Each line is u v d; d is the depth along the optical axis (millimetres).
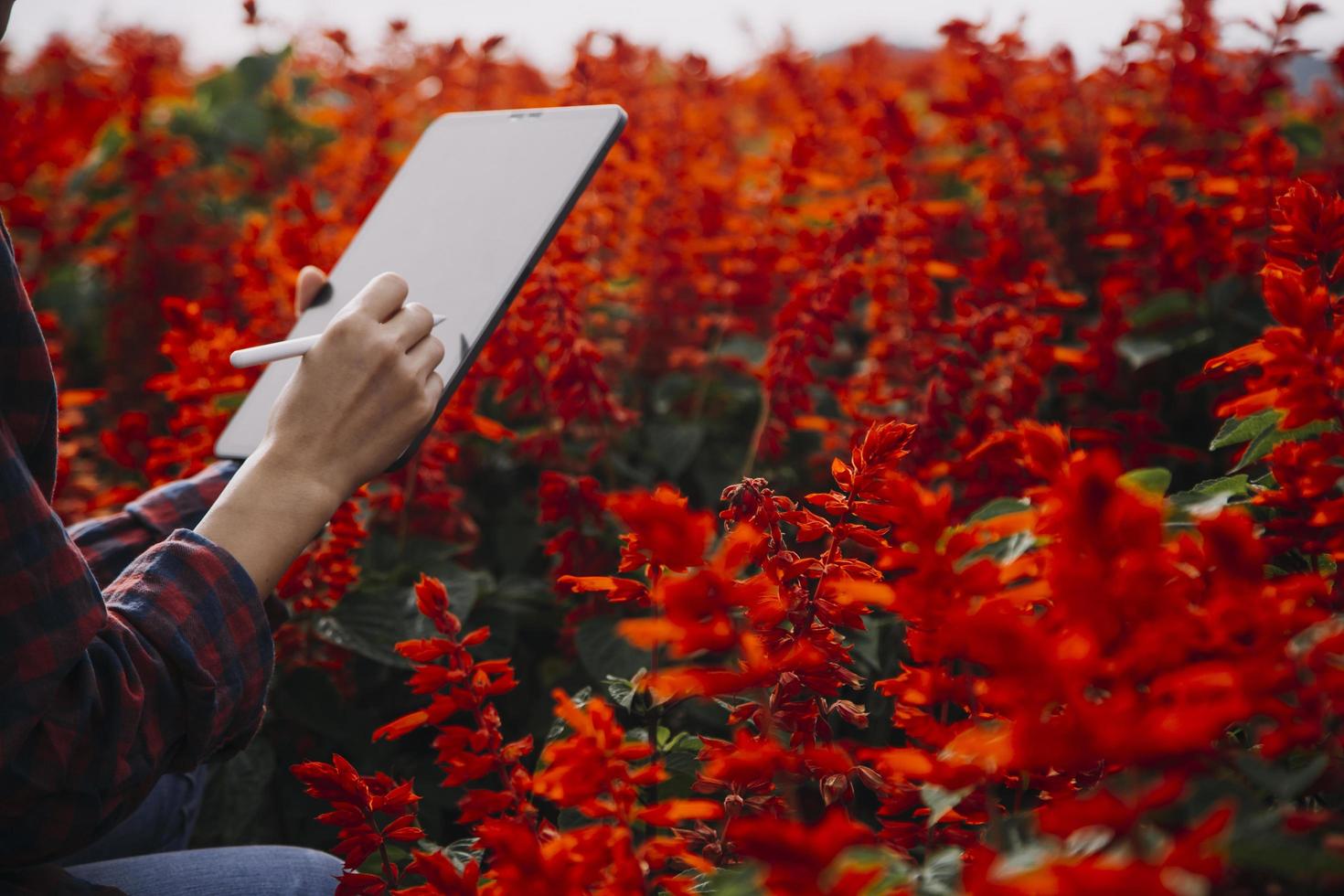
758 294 2504
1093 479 732
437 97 4027
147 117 4176
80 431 3334
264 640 1118
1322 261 1208
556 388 2012
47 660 959
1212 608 770
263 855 1378
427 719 1062
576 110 1648
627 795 904
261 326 2264
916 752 791
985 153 3150
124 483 2941
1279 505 1049
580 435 2482
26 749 961
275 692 1889
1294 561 1134
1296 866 725
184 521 1652
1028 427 891
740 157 3791
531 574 2453
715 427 2637
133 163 3531
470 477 2566
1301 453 1021
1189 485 2184
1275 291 995
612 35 3477
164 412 3307
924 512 805
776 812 1052
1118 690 743
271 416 1168
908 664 1670
